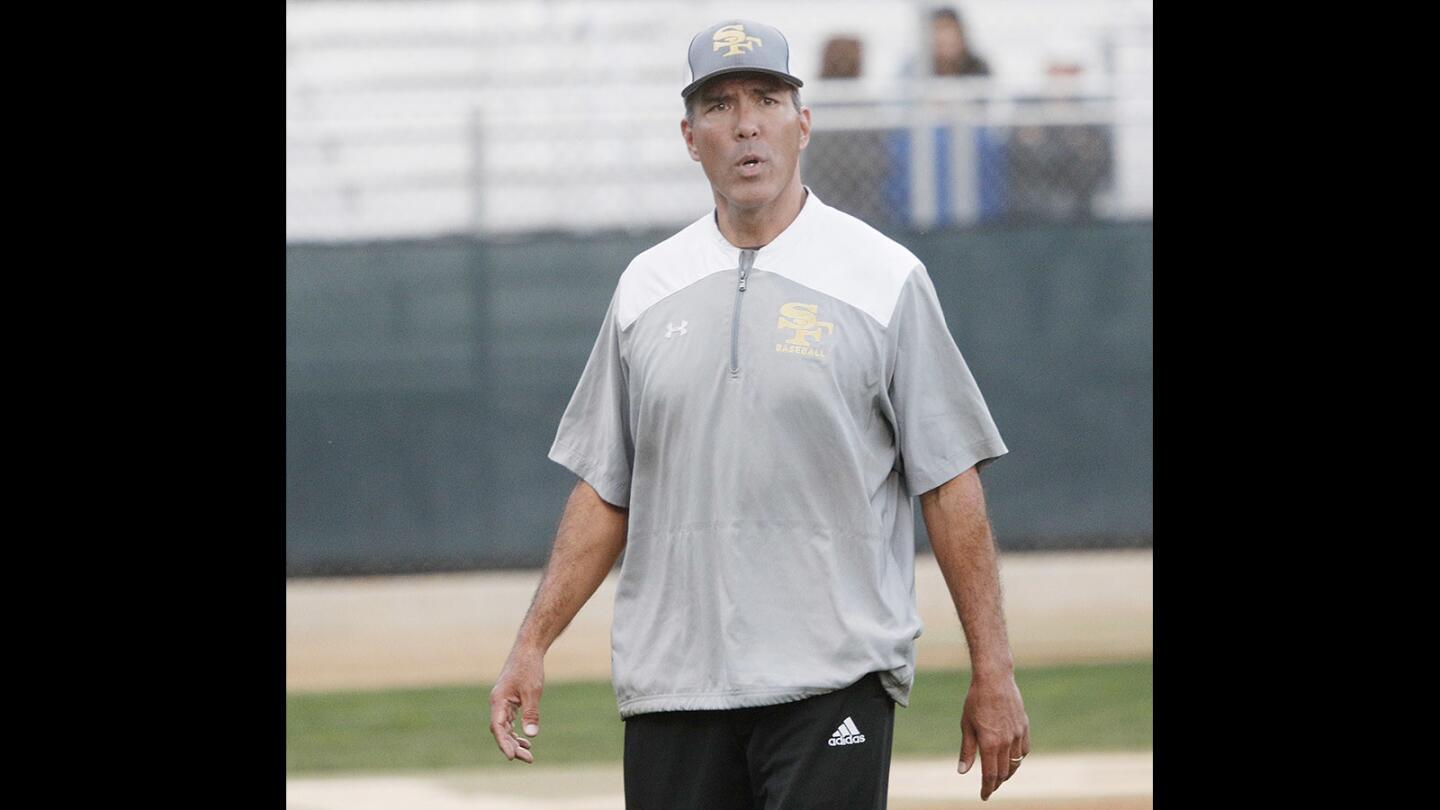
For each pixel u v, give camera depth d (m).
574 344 45.41
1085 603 39.94
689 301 13.84
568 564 14.62
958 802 23.86
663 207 52.38
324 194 52.31
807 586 13.36
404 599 42.66
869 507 13.52
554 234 45.44
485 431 45.22
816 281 13.69
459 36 55.84
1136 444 44.94
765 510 13.41
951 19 51.03
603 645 38.44
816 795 13.25
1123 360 44.91
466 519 45.16
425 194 52.50
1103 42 54.50
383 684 34.34
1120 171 49.00
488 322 45.28
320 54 55.56
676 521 13.71
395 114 52.78
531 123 51.38
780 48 13.66
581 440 14.73
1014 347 45.12
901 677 13.57
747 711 13.48
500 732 14.32
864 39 56.16
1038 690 31.89
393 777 26.23
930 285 13.95
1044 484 45.06
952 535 13.87
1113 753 26.81
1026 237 45.09
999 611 13.85
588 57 56.16
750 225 13.83
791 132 13.70
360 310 45.00
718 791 13.72
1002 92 48.06
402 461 45.09
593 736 29.06
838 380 13.45
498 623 40.09
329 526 44.91
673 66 56.09
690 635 13.59
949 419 13.85
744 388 13.48
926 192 48.19
